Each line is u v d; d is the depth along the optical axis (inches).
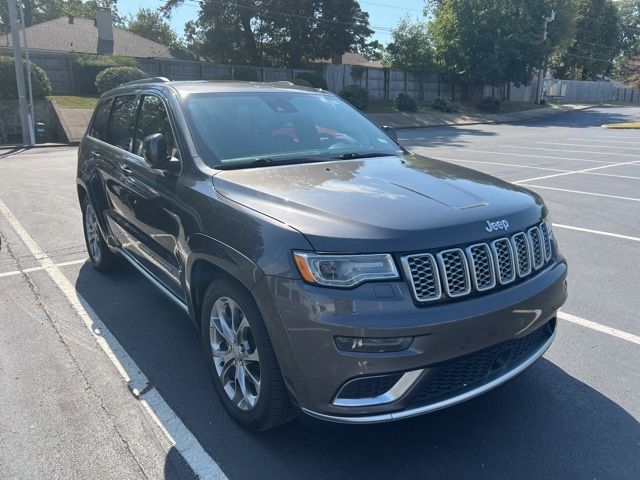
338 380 100.6
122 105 198.5
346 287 100.2
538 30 1569.9
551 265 127.2
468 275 106.7
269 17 1492.4
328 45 1566.2
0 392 138.9
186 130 147.5
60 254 253.8
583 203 368.8
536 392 140.0
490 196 124.4
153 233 157.8
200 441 121.1
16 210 342.0
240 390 123.2
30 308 191.6
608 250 263.4
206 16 1512.1
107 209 198.7
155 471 111.7
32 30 1379.2
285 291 102.9
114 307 192.9
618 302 199.8
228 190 126.4
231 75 1334.9
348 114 184.7
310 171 137.2
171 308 192.2
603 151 708.0
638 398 137.6
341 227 104.3
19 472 110.6
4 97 889.5
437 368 102.5
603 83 2455.7
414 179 132.6
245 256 110.5
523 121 1446.9
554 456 116.2
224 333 125.2
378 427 126.2
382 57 1728.6
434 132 1067.9
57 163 581.3
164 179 148.8
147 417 129.6
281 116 165.2
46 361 154.9
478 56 1563.7
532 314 114.5
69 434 122.8
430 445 120.0
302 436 123.1
